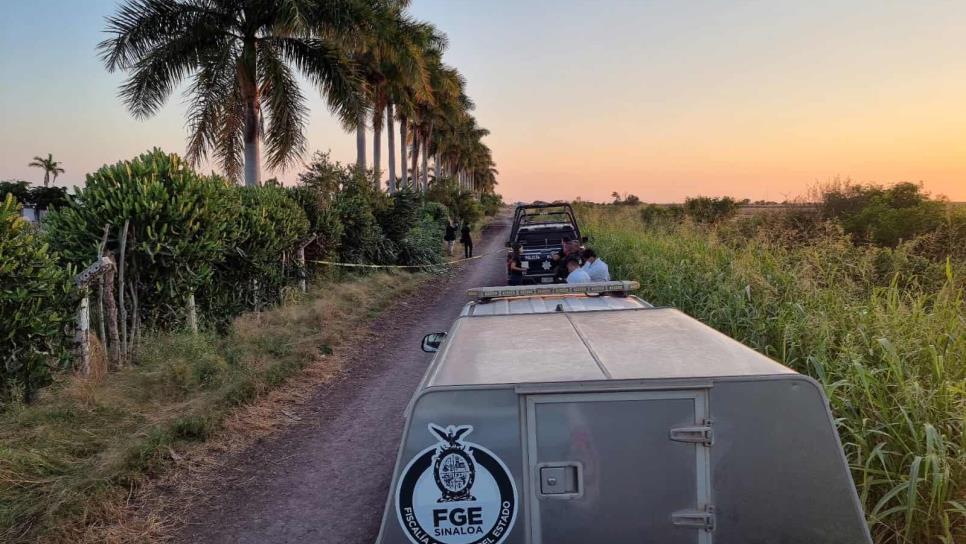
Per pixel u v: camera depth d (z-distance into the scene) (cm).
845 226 1405
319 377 834
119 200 806
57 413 583
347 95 1681
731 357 268
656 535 236
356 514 462
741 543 234
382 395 754
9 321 585
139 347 792
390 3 2236
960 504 330
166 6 1482
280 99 1609
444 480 237
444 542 237
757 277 700
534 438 237
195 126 1596
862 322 515
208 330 941
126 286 820
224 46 1525
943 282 602
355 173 1956
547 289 556
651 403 236
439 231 2881
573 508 236
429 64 3500
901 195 1499
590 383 235
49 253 765
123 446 540
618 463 236
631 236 1578
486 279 1975
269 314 1117
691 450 235
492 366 267
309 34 1573
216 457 566
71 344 690
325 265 1572
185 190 860
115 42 1460
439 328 1181
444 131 5234
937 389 385
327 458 566
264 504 481
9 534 409
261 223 1123
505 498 237
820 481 234
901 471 369
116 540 420
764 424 235
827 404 235
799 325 550
